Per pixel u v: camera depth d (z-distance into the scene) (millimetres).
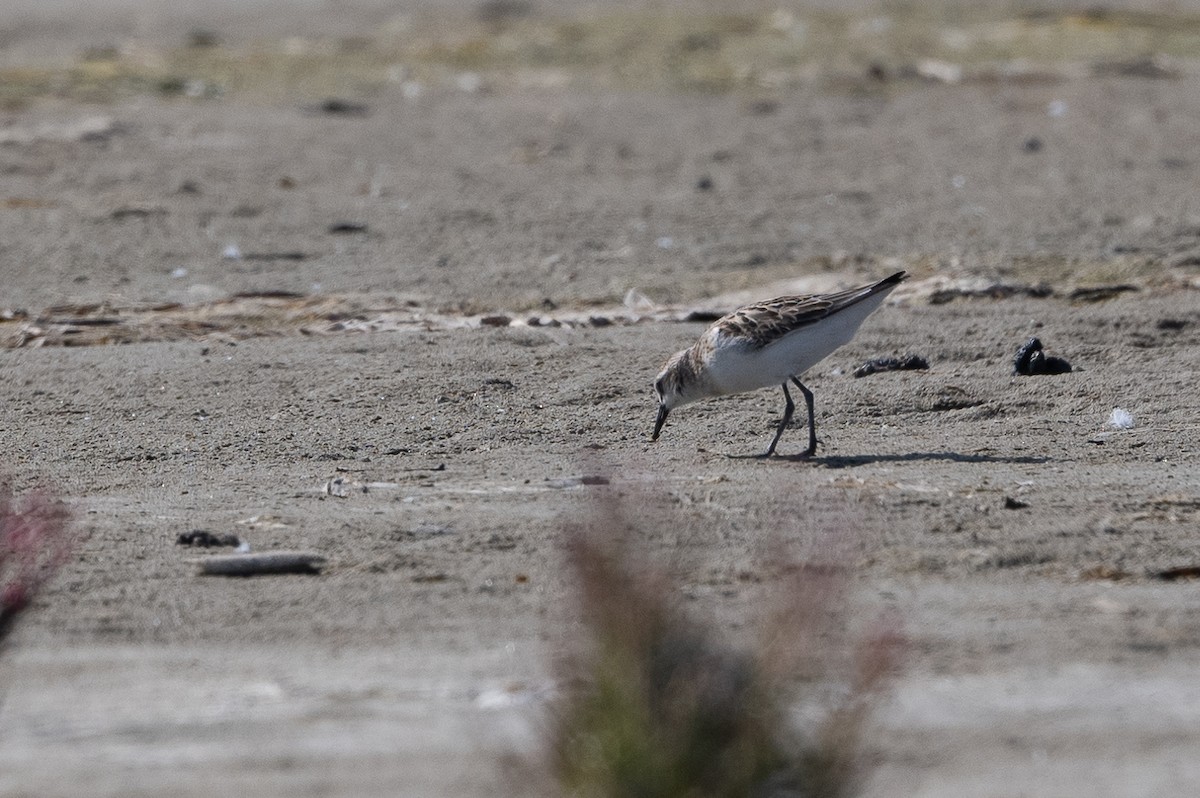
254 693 7996
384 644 8773
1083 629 8914
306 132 32344
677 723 6277
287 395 15312
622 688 6398
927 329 17312
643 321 18188
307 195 26250
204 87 37344
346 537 10820
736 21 46000
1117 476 12352
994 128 32594
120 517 11492
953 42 43062
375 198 26109
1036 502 11516
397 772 6938
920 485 11969
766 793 6270
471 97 37094
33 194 25656
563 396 15211
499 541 10672
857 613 9086
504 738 7270
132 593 9719
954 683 8047
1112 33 43594
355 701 7863
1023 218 24047
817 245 22438
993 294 19016
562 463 13039
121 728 7531
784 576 9445
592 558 7348
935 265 20703
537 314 18578
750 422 14398
